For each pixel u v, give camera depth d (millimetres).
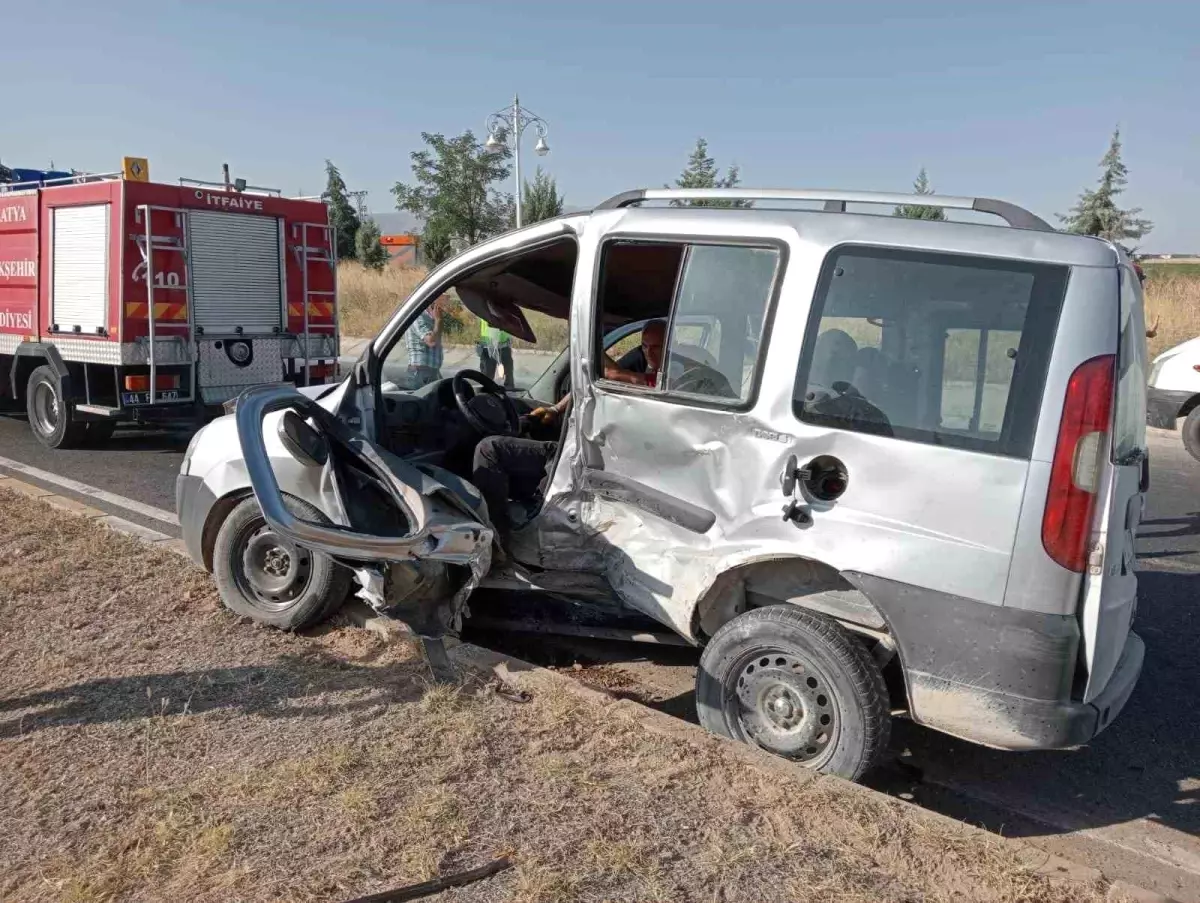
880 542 3393
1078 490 3125
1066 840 3570
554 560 4348
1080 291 3186
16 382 11289
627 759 3537
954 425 3303
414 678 4188
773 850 3025
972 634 3266
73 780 3377
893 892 2848
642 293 4535
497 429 5211
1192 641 5594
